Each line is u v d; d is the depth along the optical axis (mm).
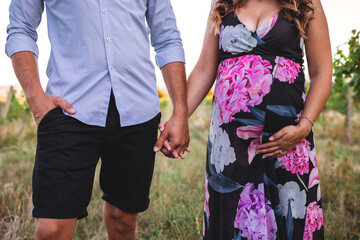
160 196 3930
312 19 1794
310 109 1792
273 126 1776
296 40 1802
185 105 2104
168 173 5008
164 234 3152
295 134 1749
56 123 1804
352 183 4457
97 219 3453
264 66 1769
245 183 1800
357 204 3760
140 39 1995
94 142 1898
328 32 1864
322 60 1837
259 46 1780
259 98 1765
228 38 1836
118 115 1930
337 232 3035
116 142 1982
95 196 4023
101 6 1861
